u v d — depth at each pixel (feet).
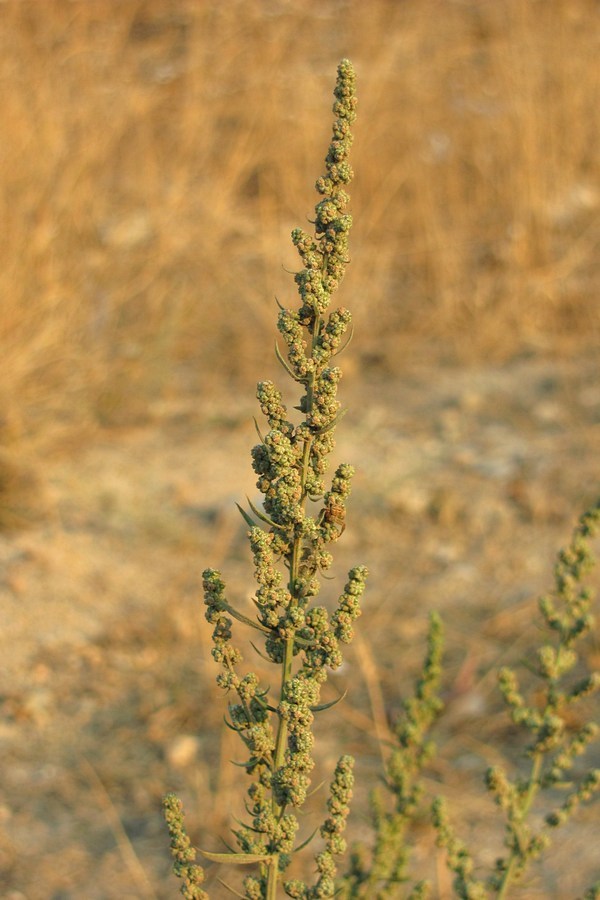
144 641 14.48
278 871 5.79
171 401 20.58
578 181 26.11
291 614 5.33
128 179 22.38
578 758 12.71
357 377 21.98
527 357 22.58
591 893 7.42
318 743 12.83
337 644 5.47
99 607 15.08
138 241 20.85
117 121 21.52
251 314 22.84
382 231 24.88
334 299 22.85
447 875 10.79
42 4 22.71
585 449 19.06
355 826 11.64
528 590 15.66
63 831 11.60
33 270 17.85
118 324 20.13
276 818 5.82
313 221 5.25
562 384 21.30
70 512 17.03
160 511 17.33
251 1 30.60
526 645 14.51
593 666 14.02
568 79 26.43
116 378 19.61
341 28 31.58
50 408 18.04
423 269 24.13
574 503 17.52
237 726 5.64
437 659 8.77
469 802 12.03
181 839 6.07
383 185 24.98
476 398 20.88
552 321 23.20
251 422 20.15
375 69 26.99
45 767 12.43
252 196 25.64
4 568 15.58
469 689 13.52
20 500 16.81
